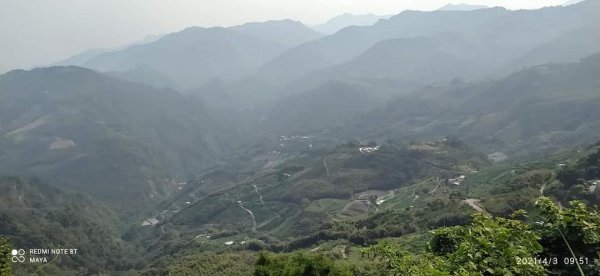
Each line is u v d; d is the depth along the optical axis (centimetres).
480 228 1207
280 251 9612
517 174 10356
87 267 13162
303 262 3969
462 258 1166
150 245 15812
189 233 15575
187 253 11656
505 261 1091
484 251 1123
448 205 8156
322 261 3931
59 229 14275
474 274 1004
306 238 9412
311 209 14262
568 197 6838
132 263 13612
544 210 1270
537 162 11581
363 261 5425
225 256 8094
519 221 1284
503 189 8300
